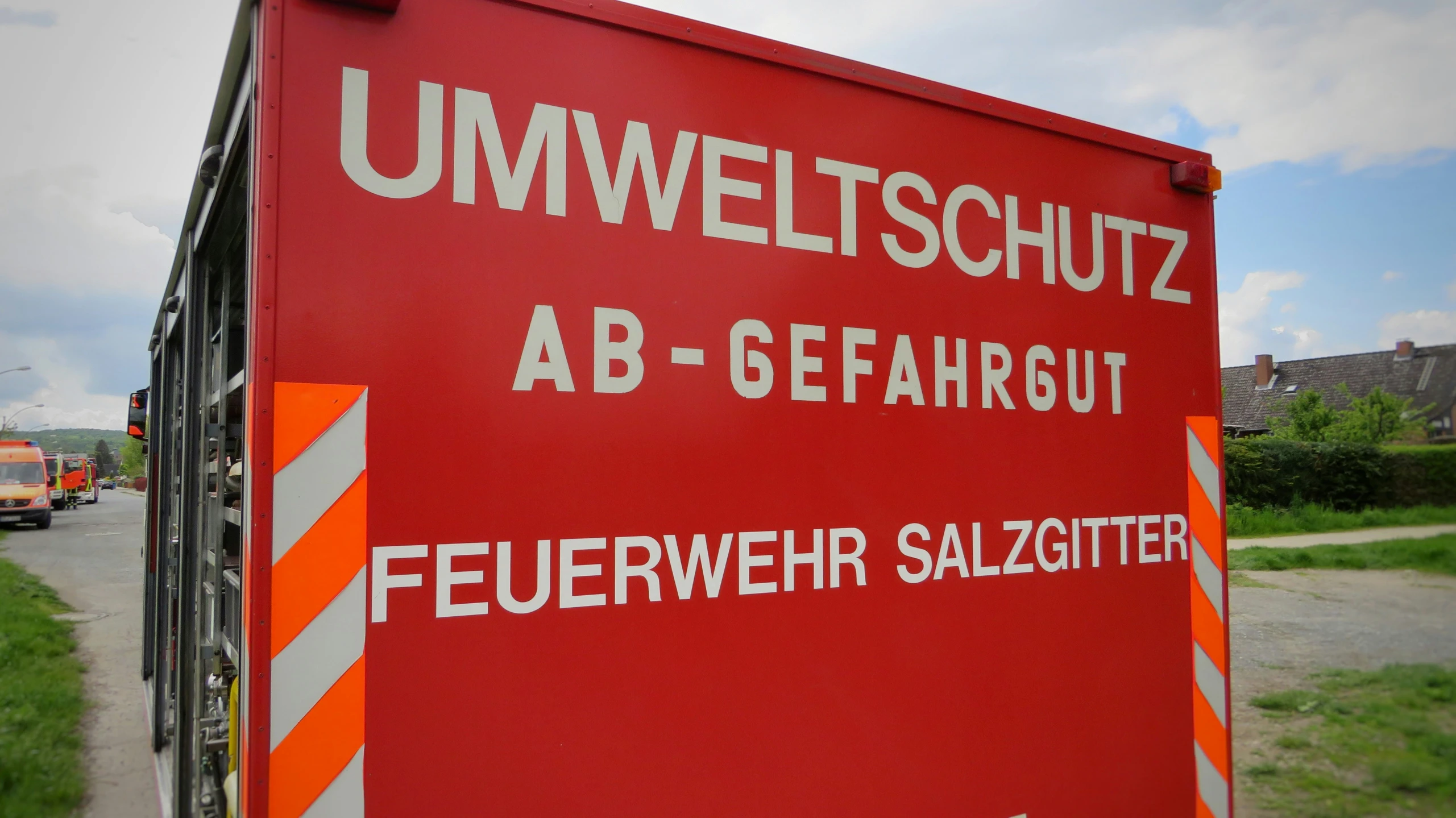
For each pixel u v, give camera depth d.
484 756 1.63
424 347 1.62
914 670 2.13
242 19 1.66
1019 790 2.28
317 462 1.53
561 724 1.70
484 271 1.68
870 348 2.13
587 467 1.75
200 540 2.70
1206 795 2.64
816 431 2.03
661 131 1.89
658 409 1.84
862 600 2.07
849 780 2.02
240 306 2.73
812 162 2.09
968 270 2.31
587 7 1.83
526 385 1.71
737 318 1.95
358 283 1.58
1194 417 2.73
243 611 1.56
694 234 1.91
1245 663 5.46
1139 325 2.64
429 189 1.65
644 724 1.78
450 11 1.70
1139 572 2.57
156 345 4.71
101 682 6.71
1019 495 2.35
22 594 10.07
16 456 21.88
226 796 2.11
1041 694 2.35
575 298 1.77
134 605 10.31
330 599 1.53
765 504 1.95
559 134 1.78
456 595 1.62
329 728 1.52
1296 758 4.36
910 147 2.24
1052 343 2.46
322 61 1.58
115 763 4.92
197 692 2.57
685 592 1.84
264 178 1.52
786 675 1.95
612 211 1.82
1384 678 5.07
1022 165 2.44
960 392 2.27
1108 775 2.45
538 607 1.69
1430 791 4.02
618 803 1.74
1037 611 2.36
